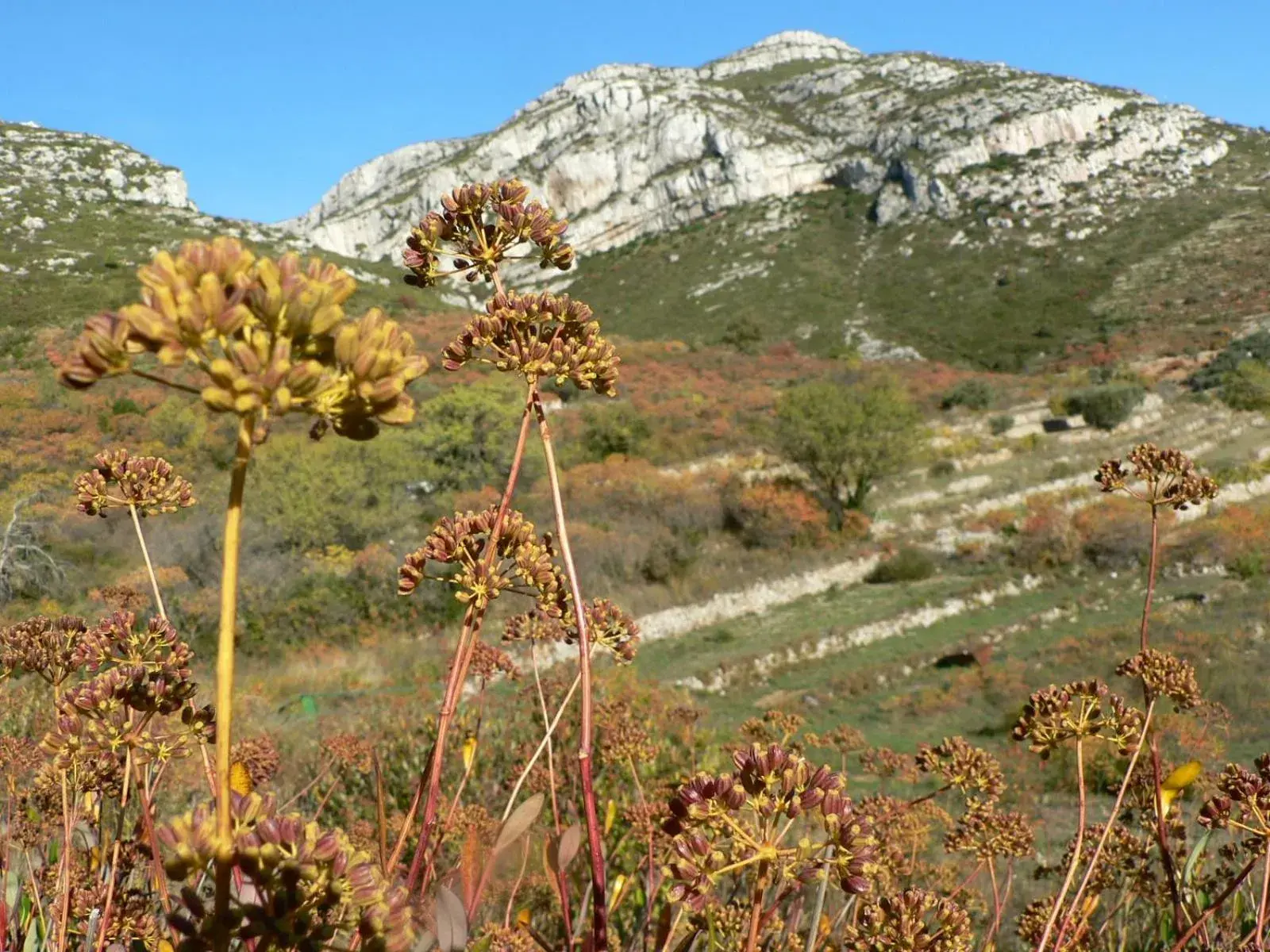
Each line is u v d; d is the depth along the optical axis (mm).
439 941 907
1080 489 24469
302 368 532
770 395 37281
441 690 10414
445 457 24047
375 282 60281
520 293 1386
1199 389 36375
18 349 37719
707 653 17703
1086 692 1507
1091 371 42406
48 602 13492
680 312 78812
